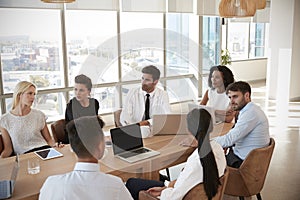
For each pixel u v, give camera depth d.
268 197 3.01
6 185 1.82
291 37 6.76
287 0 6.79
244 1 3.56
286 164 3.81
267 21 7.05
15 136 2.75
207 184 1.77
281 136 4.94
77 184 1.37
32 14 4.79
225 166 1.97
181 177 1.85
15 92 2.78
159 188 2.10
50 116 5.10
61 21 5.05
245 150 2.64
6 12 4.55
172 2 5.82
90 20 5.25
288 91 6.70
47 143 2.88
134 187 2.22
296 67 7.38
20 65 4.79
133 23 5.66
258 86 9.63
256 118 2.56
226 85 3.17
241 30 10.11
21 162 2.27
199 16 6.25
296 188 3.19
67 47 5.17
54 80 5.16
